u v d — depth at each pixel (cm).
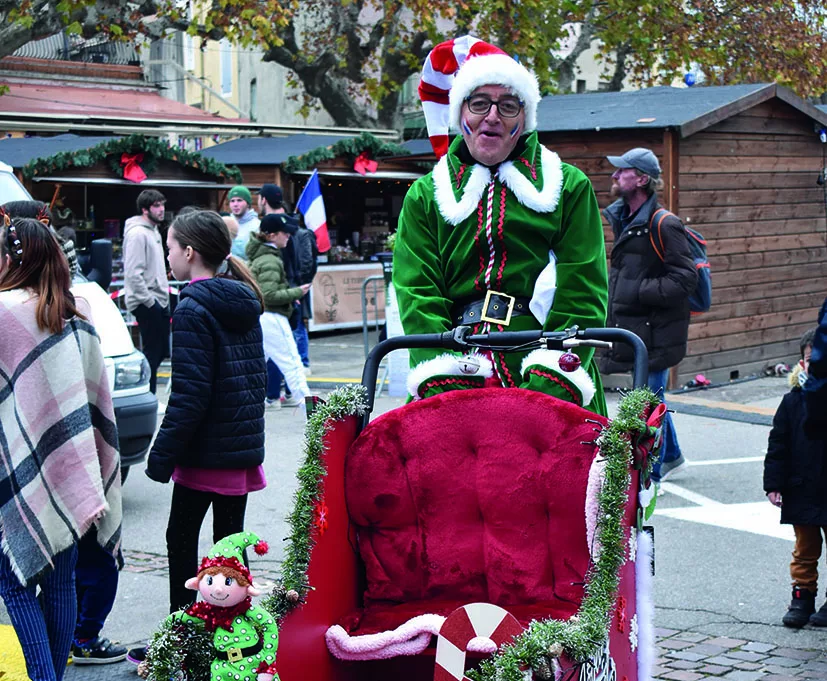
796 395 527
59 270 410
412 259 417
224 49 2959
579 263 405
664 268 746
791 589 572
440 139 449
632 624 335
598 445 318
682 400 1108
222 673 288
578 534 340
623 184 756
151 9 1961
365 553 355
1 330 398
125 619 538
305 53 2228
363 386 363
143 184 1496
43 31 1688
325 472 326
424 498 351
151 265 1066
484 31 2020
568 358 365
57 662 412
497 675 265
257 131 1923
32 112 1806
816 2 2469
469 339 381
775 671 469
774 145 1230
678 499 746
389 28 2170
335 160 1686
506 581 343
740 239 1206
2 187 751
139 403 694
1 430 400
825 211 1305
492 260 404
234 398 458
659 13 2270
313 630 321
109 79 2277
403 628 324
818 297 1316
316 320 1689
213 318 453
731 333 1215
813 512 513
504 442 348
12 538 395
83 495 404
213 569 290
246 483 473
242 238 1169
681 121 1080
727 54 2405
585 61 2956
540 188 401
